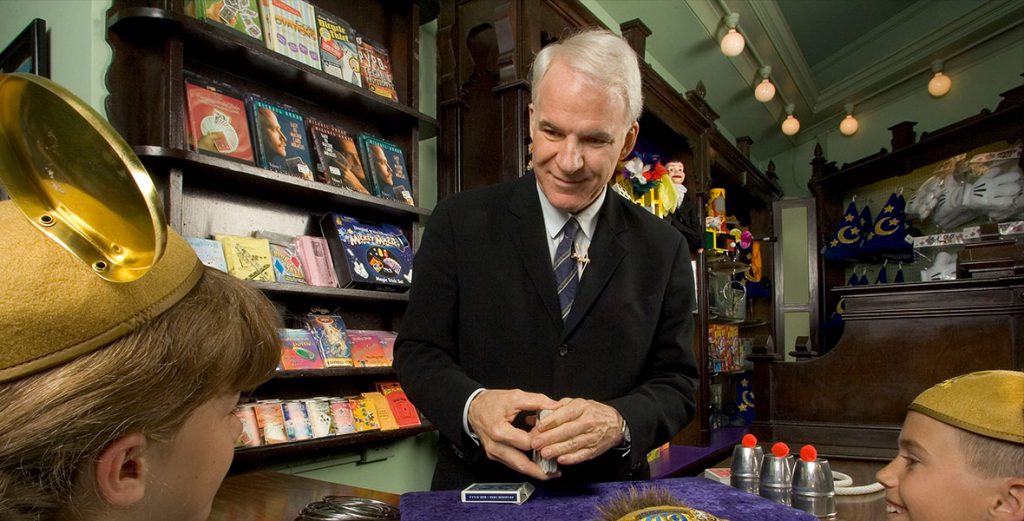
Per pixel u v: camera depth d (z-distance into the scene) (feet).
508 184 4.42
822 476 3.58
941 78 15.16
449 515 2.75
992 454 2.33
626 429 3.38
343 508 3.17
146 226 1.20
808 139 20.76
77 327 1.18
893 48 16.33
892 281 16.52
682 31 13.29
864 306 8.07
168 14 5.02
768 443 7.80
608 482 3.43
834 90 18.47
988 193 12.97
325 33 6.82
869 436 7.74
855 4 15.07
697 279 11.99
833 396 8.09
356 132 7.49
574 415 3.14
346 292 6.40
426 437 8.09
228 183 5.95
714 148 14.43
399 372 4.02
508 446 3.09
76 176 1.19
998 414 2.35
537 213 4.17
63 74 5.65
